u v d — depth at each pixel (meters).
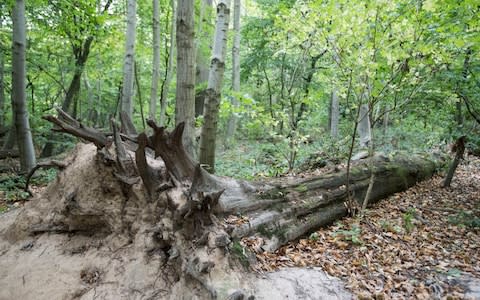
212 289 2.62
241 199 4.08
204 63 12.52
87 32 9.02
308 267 3.49
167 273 3.03
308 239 4.19
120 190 3.68
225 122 15.70
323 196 4.74
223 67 5.38
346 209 4.93
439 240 4.35
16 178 6.95
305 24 4.83
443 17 4.83
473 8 4.62
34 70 11.74
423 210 5.48
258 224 3.84
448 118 6.76
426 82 4.91
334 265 3.57
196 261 2.78
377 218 5.00
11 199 5.99
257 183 4.55
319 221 4.45
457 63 5.41
